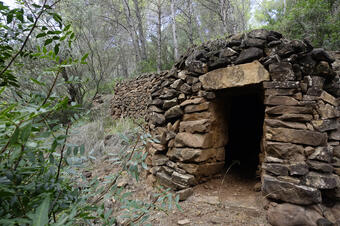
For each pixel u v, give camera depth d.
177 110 3.01
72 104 0.95
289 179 1.98
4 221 0.60
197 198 2.51
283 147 2.14
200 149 2.69
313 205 1.86
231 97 3.29
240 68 2.50
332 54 3.81
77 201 1.05
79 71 6.13
